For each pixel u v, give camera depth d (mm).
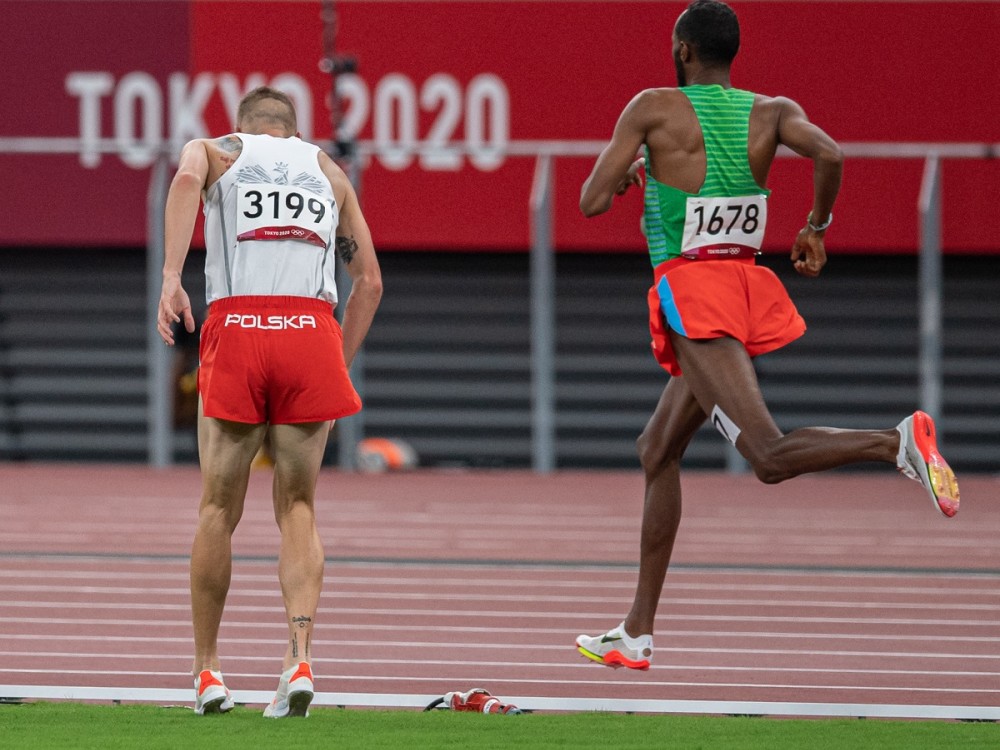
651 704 18969
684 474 57938
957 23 58188
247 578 30547
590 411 61812
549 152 57250
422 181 59562
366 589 29578
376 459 58438
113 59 58875
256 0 58406
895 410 61156
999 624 25938
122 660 21969
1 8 59125
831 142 18312
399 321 62781
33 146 57531
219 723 17109
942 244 59406
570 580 30922
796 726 17266
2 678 20531
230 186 18000
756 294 18641
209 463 18094
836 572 32469
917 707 18797
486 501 47438
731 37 19109
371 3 58438
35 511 43375
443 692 19938
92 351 62312
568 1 58625
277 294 17859
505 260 63000
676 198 18672
